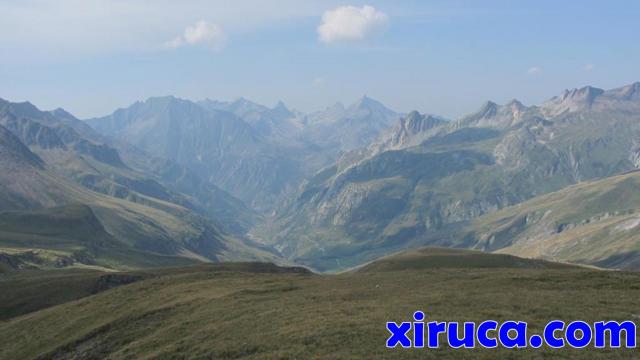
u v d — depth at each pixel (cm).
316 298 8375
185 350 6569
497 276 9712
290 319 6869
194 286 10781
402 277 10625
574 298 7350
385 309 7006
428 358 5191
